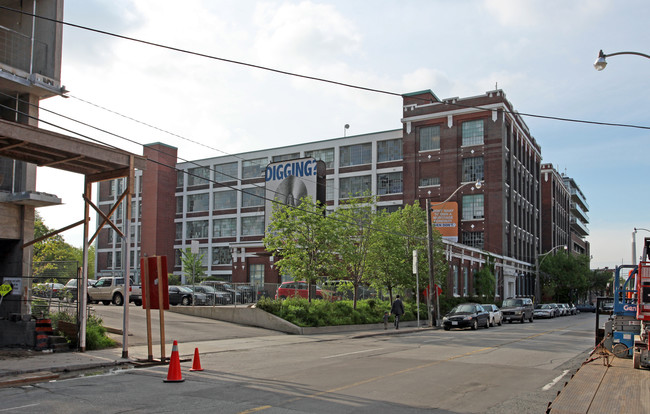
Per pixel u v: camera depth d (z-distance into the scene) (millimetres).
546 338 25062
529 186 73188
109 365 14234
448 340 23906
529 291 73750
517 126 66188
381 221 36438
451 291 48875
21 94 18406
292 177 45062
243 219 72125
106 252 77562
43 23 18781
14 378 11781
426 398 10141
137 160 16531
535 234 74812
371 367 14258
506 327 35625
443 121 61719
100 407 9133
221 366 14344
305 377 12438
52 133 14375
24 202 17141
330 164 68562
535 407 9516
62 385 11320
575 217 126438
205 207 75125
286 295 36594
